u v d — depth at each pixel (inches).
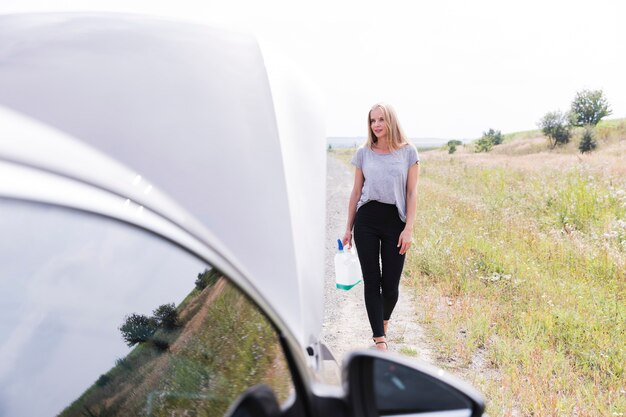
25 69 89.8
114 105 83.9
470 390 55.8
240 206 74.4
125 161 74.1
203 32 112.4
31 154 55.0
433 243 317.4
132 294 54.6
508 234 341.1
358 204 174.1
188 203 71.7
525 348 187.3
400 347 197.2
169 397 54.4
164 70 94.2
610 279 251.4
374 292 173.2
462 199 494.3
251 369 59.6
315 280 77.3
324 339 207.0
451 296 248.5
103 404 49.8
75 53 95.3
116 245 54.9
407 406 58.1
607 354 180.9
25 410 45.5
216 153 80.0
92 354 50.2
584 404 151.6
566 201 387.5
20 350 46.7
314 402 62.6
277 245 73.4
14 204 48.8
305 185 87.9
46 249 50.0
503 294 243.8
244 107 90.7
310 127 103.8
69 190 54.1
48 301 49.1
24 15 113.7
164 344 55.8
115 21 112.7
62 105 82.6
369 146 171.0
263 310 64.7
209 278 62.3
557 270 268.7
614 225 316.2
